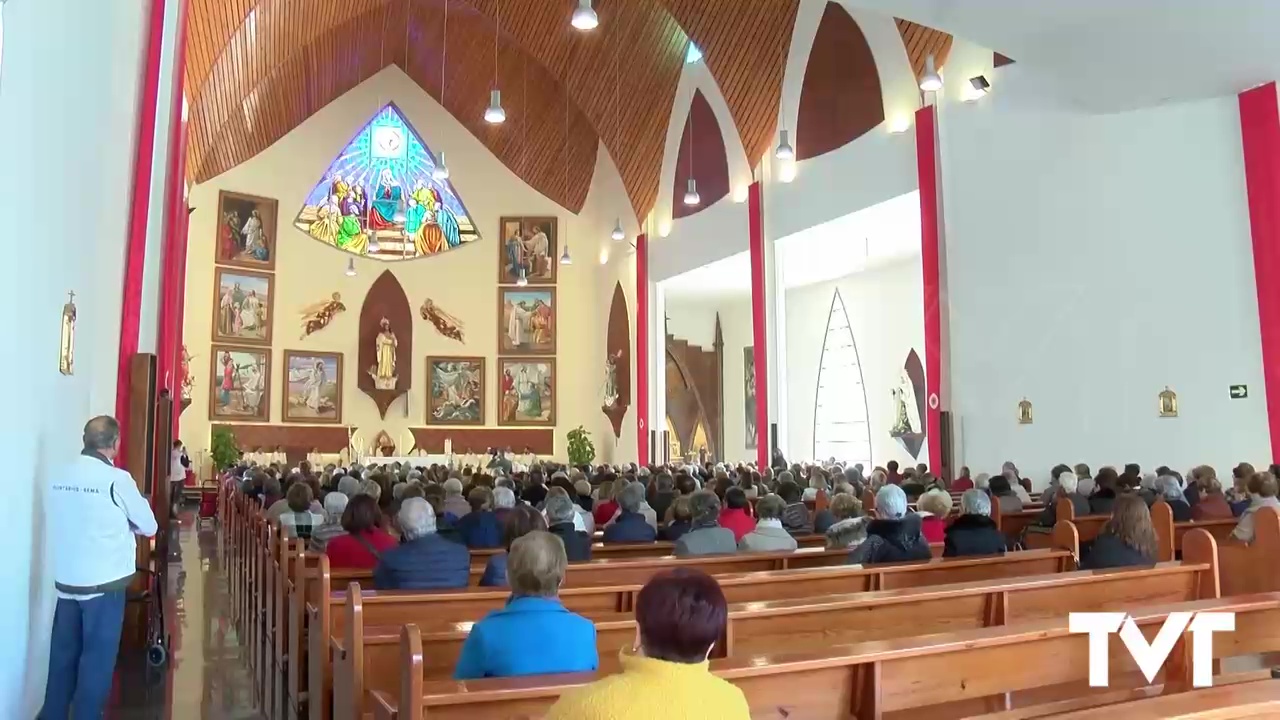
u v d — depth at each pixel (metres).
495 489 8.13
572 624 3.23
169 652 6.98
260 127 23.48
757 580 4.97
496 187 27.36
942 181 15.00
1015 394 13.84
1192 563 5.16
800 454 26.61
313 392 24.80
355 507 6.43
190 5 15.88
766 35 18.41
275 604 6.69
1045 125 13.58
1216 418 11.79
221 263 23.48
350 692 3.81
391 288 26.08
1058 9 9.80
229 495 13.16
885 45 16.02
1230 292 11.73
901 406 22.88
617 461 25.67
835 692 3.19
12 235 4.12
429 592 4.54
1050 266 13.49
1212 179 11.96
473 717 2.82
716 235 21.16
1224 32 10.18
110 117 7.20
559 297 27.08
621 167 24.53
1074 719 2.47
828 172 17.56
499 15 22.22
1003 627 3.63
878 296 23.80
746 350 27.89
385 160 26.48
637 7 20.12
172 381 14.25
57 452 5.37
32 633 4.79
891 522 5.95
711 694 2.10
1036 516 9.41
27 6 4.17
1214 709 2.53
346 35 22.67
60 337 5.36
